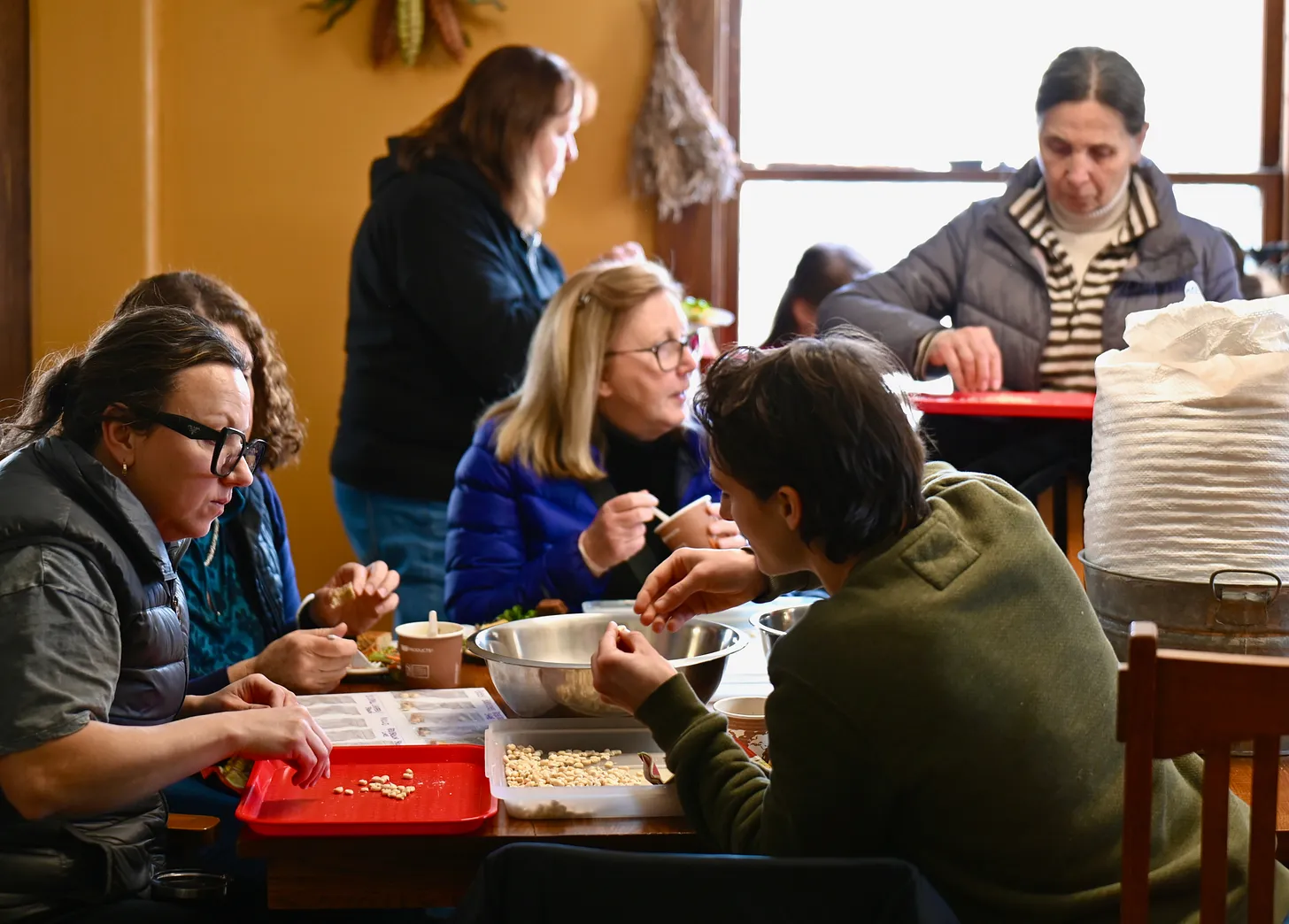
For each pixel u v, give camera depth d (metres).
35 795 1.34
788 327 4.00
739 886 1.07
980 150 4.17
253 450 1.62
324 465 4.06
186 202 3.99
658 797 1.41
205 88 3.96
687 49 4.02
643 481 2.67
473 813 1.40
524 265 3.39
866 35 4.15
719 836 1.33
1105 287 3.08
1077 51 2.96
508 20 3.98
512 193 3.30
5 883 1.44
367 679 1.96
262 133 3.98
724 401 1.31
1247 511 1.53
